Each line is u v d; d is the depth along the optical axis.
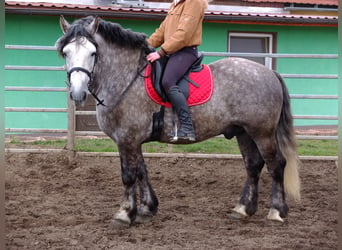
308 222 5.10
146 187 5.12
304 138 7.82
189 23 4.58
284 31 12.09
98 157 7.74
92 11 10.68
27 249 4.14
